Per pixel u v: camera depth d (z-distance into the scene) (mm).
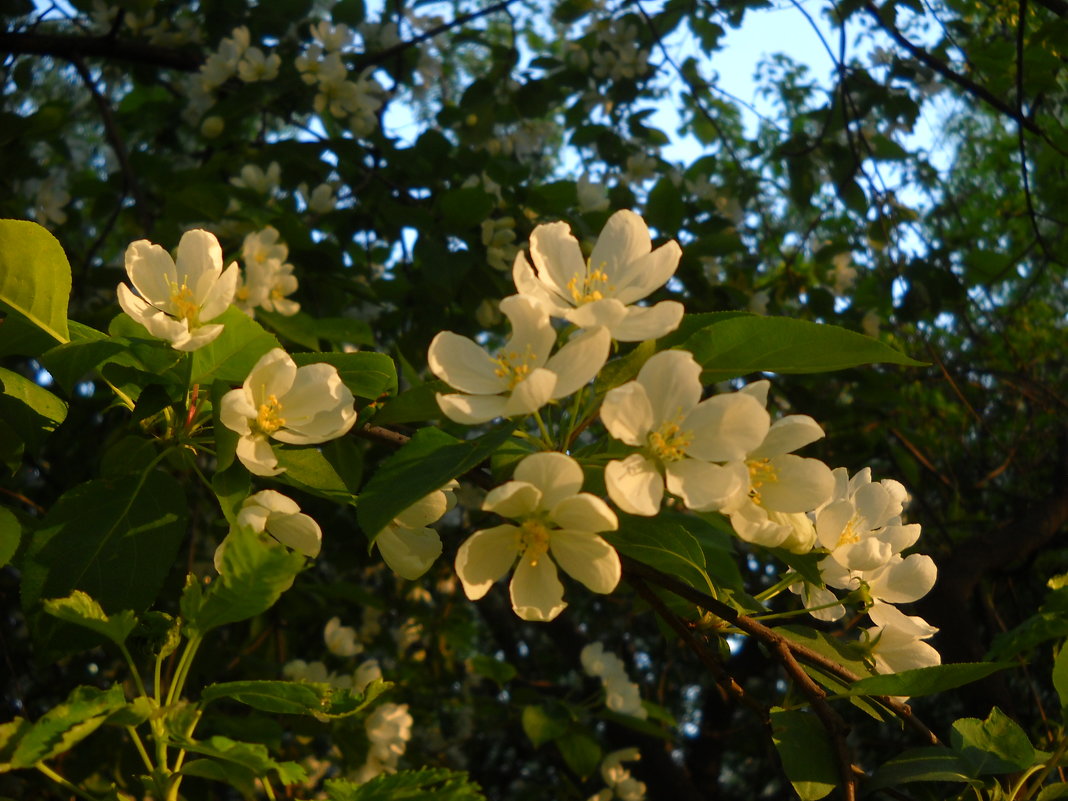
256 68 4168
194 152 5055
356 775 3756
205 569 4324
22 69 4898
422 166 4062
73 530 1340
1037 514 4789
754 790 7988
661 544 1370
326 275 3658
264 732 1888
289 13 4461
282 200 4145
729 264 4793
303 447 1421
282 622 4418
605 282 1405
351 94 4191
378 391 1549
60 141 5113
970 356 5461
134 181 3969
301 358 1534
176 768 1153
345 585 3918
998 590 5305
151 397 1427
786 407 4699
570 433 1308
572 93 5094
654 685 7516
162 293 1443
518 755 7242
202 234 1467
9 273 1432
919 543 5625
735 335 1345
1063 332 6039
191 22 4766
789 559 1423
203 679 3811
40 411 1440
